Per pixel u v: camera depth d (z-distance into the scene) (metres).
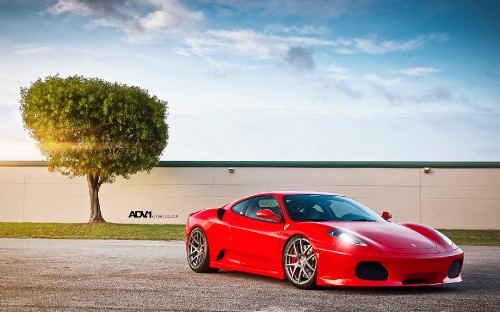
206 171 32.69
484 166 30.69
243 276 8.19
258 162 32.22
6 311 5.47
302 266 7.04
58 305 5.78
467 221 30.78
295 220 7.46
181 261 10.08
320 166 31.69
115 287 6.96
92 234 22.05
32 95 28.48
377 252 6.56
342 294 6.57
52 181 33.62
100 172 29.97
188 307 5.72
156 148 30.28
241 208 8.31
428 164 31.09
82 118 28.41
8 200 33.81
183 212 32.81
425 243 6.96
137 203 33.03
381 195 31.27
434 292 6.76
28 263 9.55
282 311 5.54
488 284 7.48
